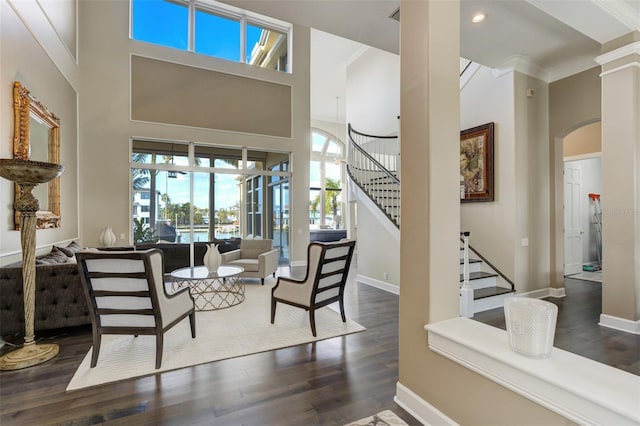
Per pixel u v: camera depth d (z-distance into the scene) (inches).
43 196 157.8
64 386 88.7
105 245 215.0
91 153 229.9
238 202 285.1
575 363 54.2
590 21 120.0
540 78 187.3
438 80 74.0
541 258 187.3
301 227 308.5
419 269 76.3
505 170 179.9
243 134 283.0
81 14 226.1
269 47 303.7
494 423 59.1
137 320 99.9
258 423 73.3
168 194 259.9
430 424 72.2
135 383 90.4
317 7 115.8
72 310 125.9
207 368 99.0
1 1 115.3
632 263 130.8
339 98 453.7
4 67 117.0
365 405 80.4
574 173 267.4
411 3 78.1
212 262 168.2
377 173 257.6
